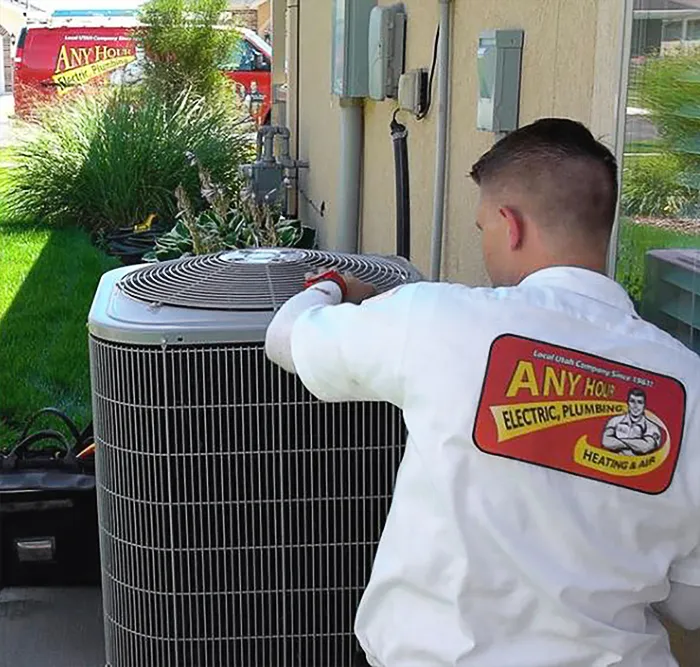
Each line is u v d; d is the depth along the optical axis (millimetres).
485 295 1512
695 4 2299
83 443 3426
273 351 1774
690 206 2348
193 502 2203
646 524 1459
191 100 11703
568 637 1448
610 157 1604
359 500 2225
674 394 1468
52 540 3238
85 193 9992
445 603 1486
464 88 3717
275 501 2215
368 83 5328
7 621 3129
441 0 3854
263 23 22188
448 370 1466
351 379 1568
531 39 3025
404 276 2453
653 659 1526
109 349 2150
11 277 8297
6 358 6211
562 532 1433
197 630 2279
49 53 16359
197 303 2213
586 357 1462
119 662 2361
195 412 2145
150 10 14422
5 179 10773
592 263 1573
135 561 2254
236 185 9508
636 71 2424
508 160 1589
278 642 2299
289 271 2402
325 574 2266
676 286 2416
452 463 1454
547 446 1437
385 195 5258
